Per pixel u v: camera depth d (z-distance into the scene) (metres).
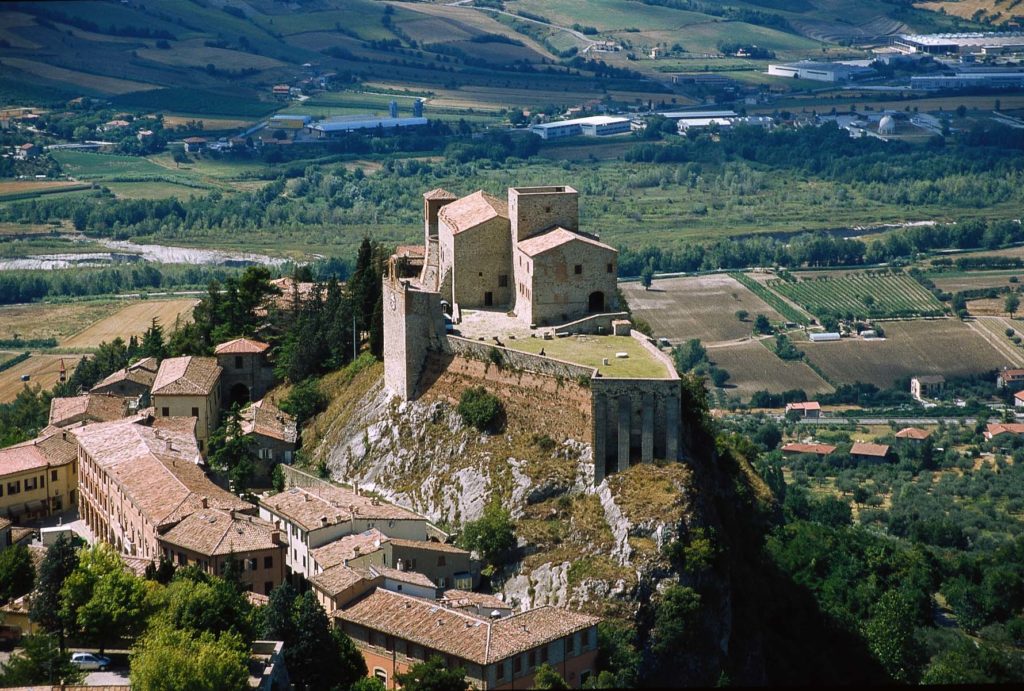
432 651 196.88
